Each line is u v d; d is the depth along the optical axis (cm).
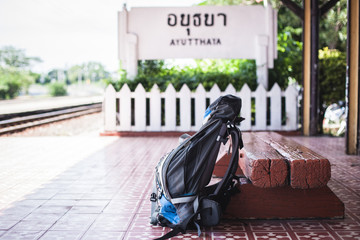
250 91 948
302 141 856
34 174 578
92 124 1464
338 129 1071
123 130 980
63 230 361
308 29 920
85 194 475
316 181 349
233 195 384
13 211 415
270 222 379
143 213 406
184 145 350
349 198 449
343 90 982
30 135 1131
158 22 1004
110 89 975
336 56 986
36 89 7119
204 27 1002
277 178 353
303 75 945
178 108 989
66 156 715
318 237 340
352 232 349
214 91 954
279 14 1401
